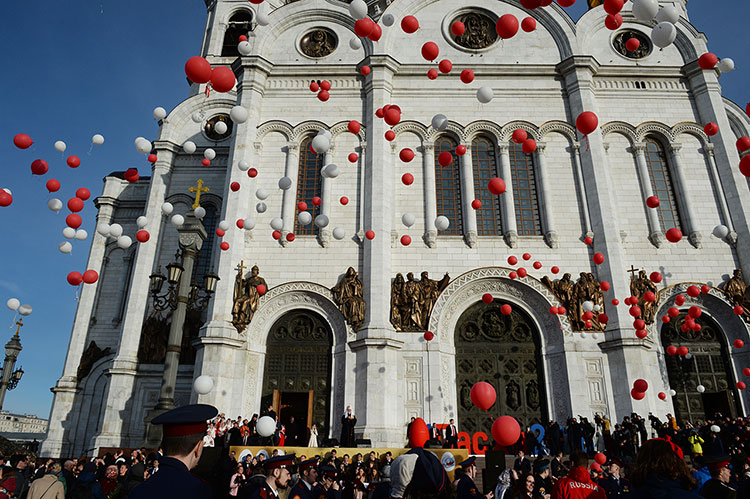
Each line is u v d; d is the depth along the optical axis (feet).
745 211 83.51
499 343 80.18
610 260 80.07
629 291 79.00
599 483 29.81
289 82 94.89
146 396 89.86
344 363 76.48
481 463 61.93
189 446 11.41
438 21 98.43
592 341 76.48
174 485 10.28
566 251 83.10
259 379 77.77
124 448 84.17
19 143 44.19
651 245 84.02
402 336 77.71
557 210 85.87
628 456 61.41
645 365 73.82
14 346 81.15
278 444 66.69
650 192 86.89
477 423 75.97
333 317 80.48
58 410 97.45
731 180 86.12
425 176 87.86
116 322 106.52
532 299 81.10
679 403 76.54
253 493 18.16
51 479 27.78
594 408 73.15
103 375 101.40
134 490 10.27
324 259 83.10
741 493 19.80
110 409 86.69
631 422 66.54
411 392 75.15
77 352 102.42
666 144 90.79
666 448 12.39
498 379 78.28
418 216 85.76
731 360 77.82
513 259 70.69
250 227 68.49
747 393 75.82
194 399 71.87
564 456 65.36
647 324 77.36
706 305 81.00
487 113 92.12
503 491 27.35
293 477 29.40
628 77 94.58
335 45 97.86
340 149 90.38
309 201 88.17
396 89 93.50
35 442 117.19
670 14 38.17
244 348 77.20
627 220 85.76
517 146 91.45
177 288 56.49
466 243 84.17
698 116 92.02
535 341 80.07
